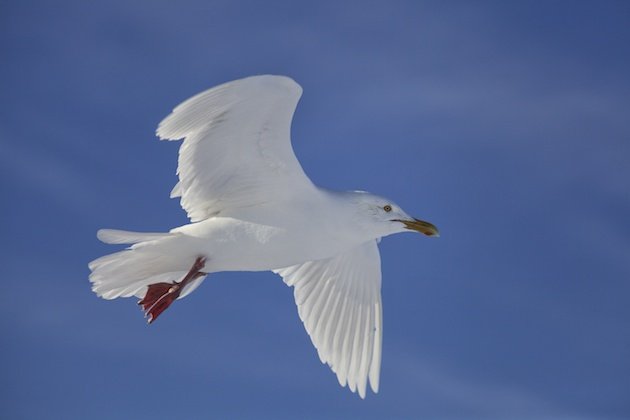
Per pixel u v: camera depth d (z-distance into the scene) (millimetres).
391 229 11742
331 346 13344
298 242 11492
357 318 13375
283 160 11109
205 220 11508
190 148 11125
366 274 13234
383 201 11781
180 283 11336
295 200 11391
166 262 11570
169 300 11203
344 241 11711
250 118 10758
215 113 10758
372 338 13320
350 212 11594
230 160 11180
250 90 10461
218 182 11383
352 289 13367
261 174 11250
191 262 11547
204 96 10484
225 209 11547
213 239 11383
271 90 10461
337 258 13203
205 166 11266
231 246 11414
